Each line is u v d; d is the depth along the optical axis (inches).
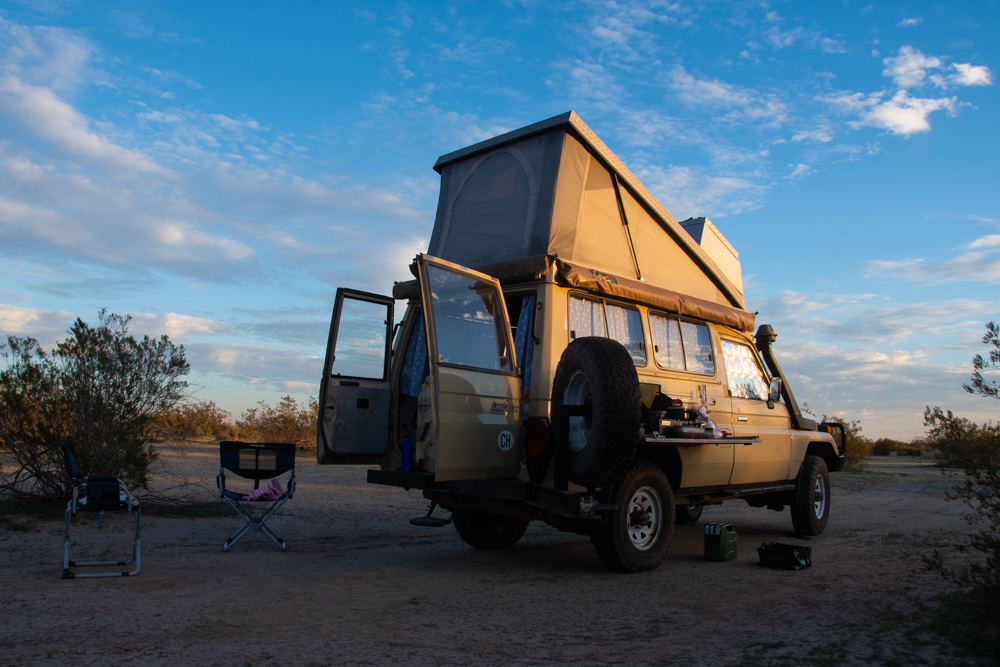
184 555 242.8
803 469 327.6
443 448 195.3
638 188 277.3
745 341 330.0
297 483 518.9
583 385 210.8
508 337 227.0
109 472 339.3
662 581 216.4
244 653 137.6
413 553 267.9
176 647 140.4
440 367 198.4
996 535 164.7
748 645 147.1
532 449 219.9
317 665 131.6
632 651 143.4
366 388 244.4
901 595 189.8
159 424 373.1
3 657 131.6
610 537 220.8
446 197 286.0
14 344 339.0
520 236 249.8
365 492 475.2
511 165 264.2
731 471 283.0
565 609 179.8
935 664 131.0
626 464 203.9
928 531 325.1
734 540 259.4
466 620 167.3
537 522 371.9
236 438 1022.4
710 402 287.4
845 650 141.1
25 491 340.2
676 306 280.7
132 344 354.9
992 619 154.4
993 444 158.1
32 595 178.4
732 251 351.9
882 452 1594.5
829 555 266.2
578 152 256.8
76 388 338.0
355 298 244.8
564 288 235.0
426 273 200.8
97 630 150.1
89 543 258.5
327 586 200.8
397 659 136.3
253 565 229.9
